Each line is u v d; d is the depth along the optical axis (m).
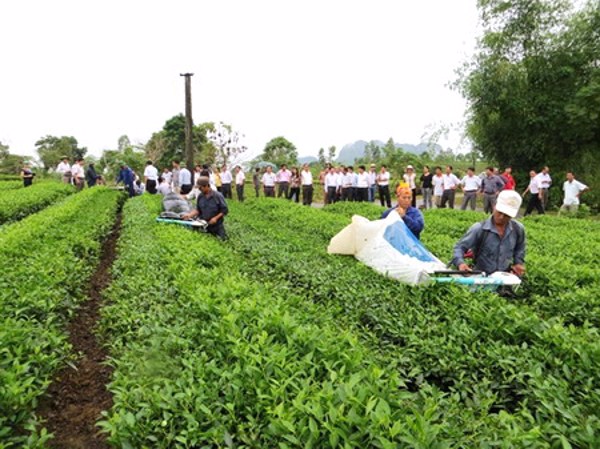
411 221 8.66
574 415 3.51
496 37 29.69
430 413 3.05
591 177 26.91
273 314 4.53
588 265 8.84
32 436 3.42
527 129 29.97
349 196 25.48
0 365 3.98
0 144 57.38
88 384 4.98
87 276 7.91
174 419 3.32
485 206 20.75
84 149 75.88
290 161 61.28
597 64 28.81
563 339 4.62
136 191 29.47
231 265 7.90
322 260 8.81
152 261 7.75
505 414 3.43
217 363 4.07
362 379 3.51
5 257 7.34
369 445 2.74
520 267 7.16
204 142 56.47
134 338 5.08
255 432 3.12
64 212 13.12
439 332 5.37
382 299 6.42
